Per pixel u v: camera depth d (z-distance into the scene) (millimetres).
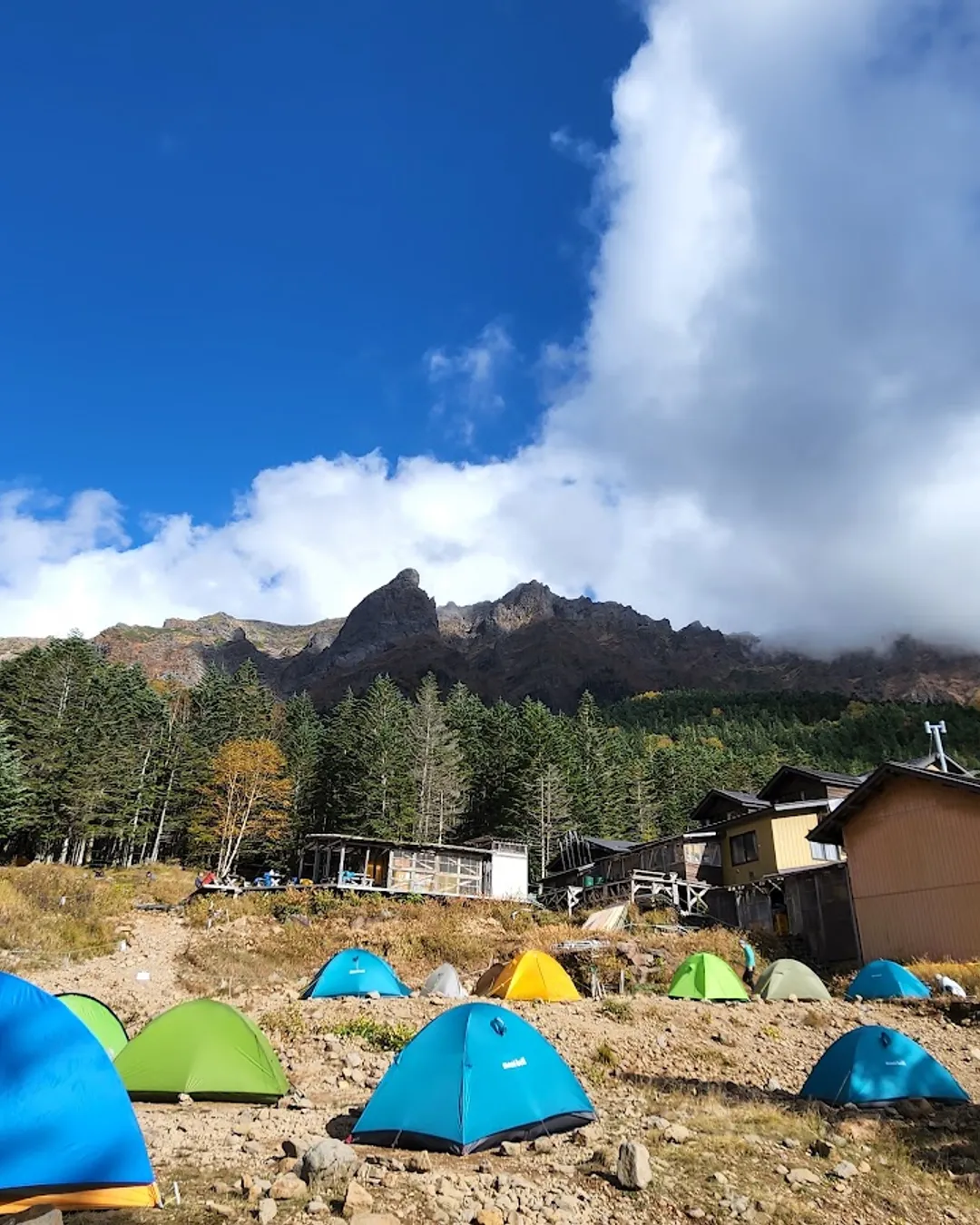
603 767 60250
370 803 48969
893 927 20922
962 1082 10211
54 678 54062
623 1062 11078
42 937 22094
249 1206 5160
